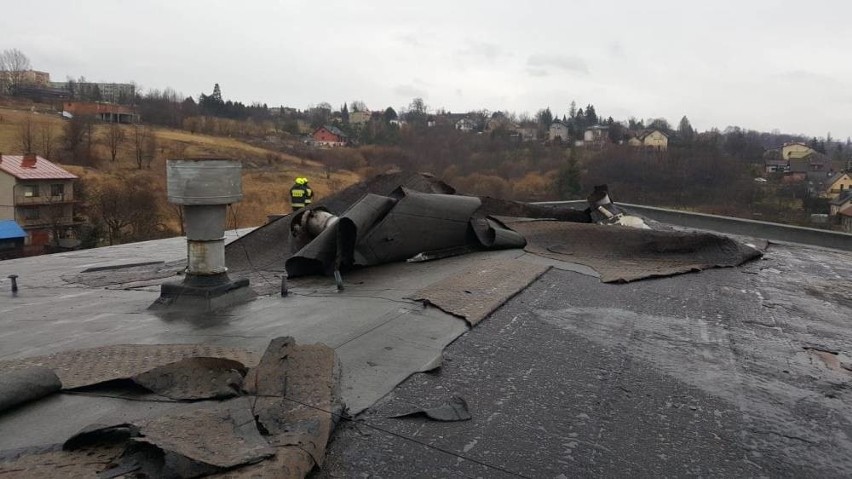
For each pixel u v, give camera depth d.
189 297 5.35
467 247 8.04
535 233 8.84
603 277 6.83
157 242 10.63
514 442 3.09
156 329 4.74
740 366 4.34
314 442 2.79
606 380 3.95
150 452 2.62
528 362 4.19
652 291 6.43
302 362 3.71
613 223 10.44
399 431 3.14
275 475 2.45
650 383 3.94
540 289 6.22
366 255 6.97
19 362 3.74
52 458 2.68
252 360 3.81
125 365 3.68
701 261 8.08
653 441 3.18
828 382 4.11
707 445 3.17
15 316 5.19
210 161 5.30
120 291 6.29
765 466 2.99
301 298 5.72
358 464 2.83
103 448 2.79
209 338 4.50
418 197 7.66
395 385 3.66
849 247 10.33
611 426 3.32
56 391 3.36
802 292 6.71
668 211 14.16
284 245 8.24
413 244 7.43
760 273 7.66
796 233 11.38
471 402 3.53
